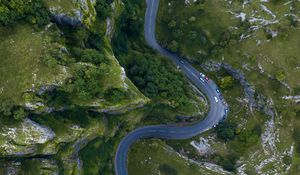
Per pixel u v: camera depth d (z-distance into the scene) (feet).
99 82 306.14
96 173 351.05
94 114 330.75
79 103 309.01
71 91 291.58
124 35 396.37
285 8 393.09
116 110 336.08
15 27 282.77
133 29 403.95
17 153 285.64
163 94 365.81
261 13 396.37
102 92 307.99
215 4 404.98
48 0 292.40
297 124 396.37
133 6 402.11
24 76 279.49
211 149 412.36
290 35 392.47
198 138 412.57
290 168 395.14
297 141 393.50
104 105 319.06
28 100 279.49
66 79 287.28
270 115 408.67
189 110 387.14
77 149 330.75
